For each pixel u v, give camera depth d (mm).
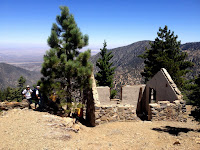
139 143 7965
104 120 12312
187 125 11844
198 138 7926
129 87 19656
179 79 23422
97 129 11141
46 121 9484
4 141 6781
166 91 14992
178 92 13672
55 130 8547
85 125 12602
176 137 8641
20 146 6586
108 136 9414
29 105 12266
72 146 7340
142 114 17938
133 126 11438
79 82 12398
